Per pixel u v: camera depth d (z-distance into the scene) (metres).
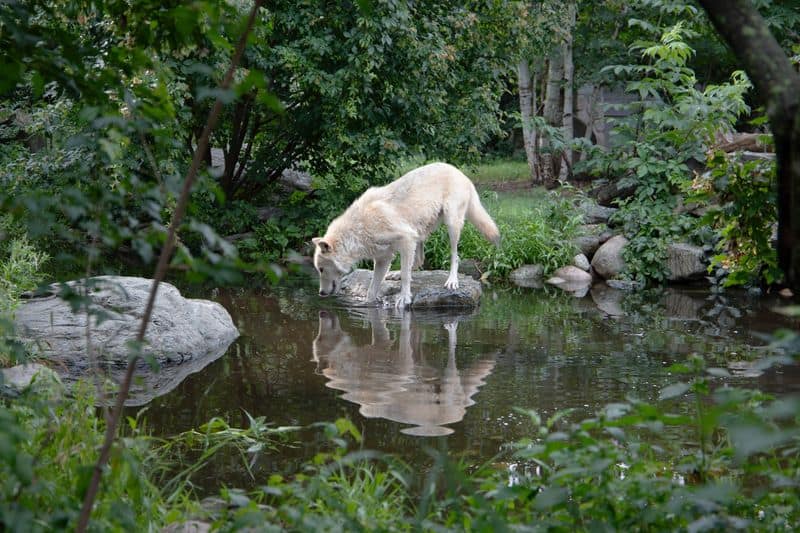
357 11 12.16
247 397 6.03
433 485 2.97
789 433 2.04
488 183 19.77
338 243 9.92
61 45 3.00
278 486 3.05
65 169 8.47
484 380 6.51
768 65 2.51
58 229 2.51
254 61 12.09
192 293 10.59
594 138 20.42
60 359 6.61
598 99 19.08
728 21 2.57
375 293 10.30
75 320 7.07
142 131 2.58
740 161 4.96
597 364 7.03
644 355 7.36
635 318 9.31
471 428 5.27
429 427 5.29
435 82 13.47
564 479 2.82
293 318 9.23
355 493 3.52
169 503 3.65
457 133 14.27
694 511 2.58
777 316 9.32
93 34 5.79
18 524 2.12
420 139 14.02
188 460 4.68
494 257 12.84
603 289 11.73
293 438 5.09
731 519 2.57
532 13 14.66
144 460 4.07
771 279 4.42
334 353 7.52
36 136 12.06
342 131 13.11
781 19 14.62
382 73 13.00
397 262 12.74
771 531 2.77
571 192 17.02
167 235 2.39
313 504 3.26
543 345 7.83
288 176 16.75
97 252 2.66
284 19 12.21
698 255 11.81
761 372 6.57
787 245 2.63
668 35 12.28
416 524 2.88
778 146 2.54
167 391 6.17
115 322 7.05
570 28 17.17
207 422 5.40
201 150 2.43
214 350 7.61
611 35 18.31
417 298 10.02
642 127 14.69
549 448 2.70
